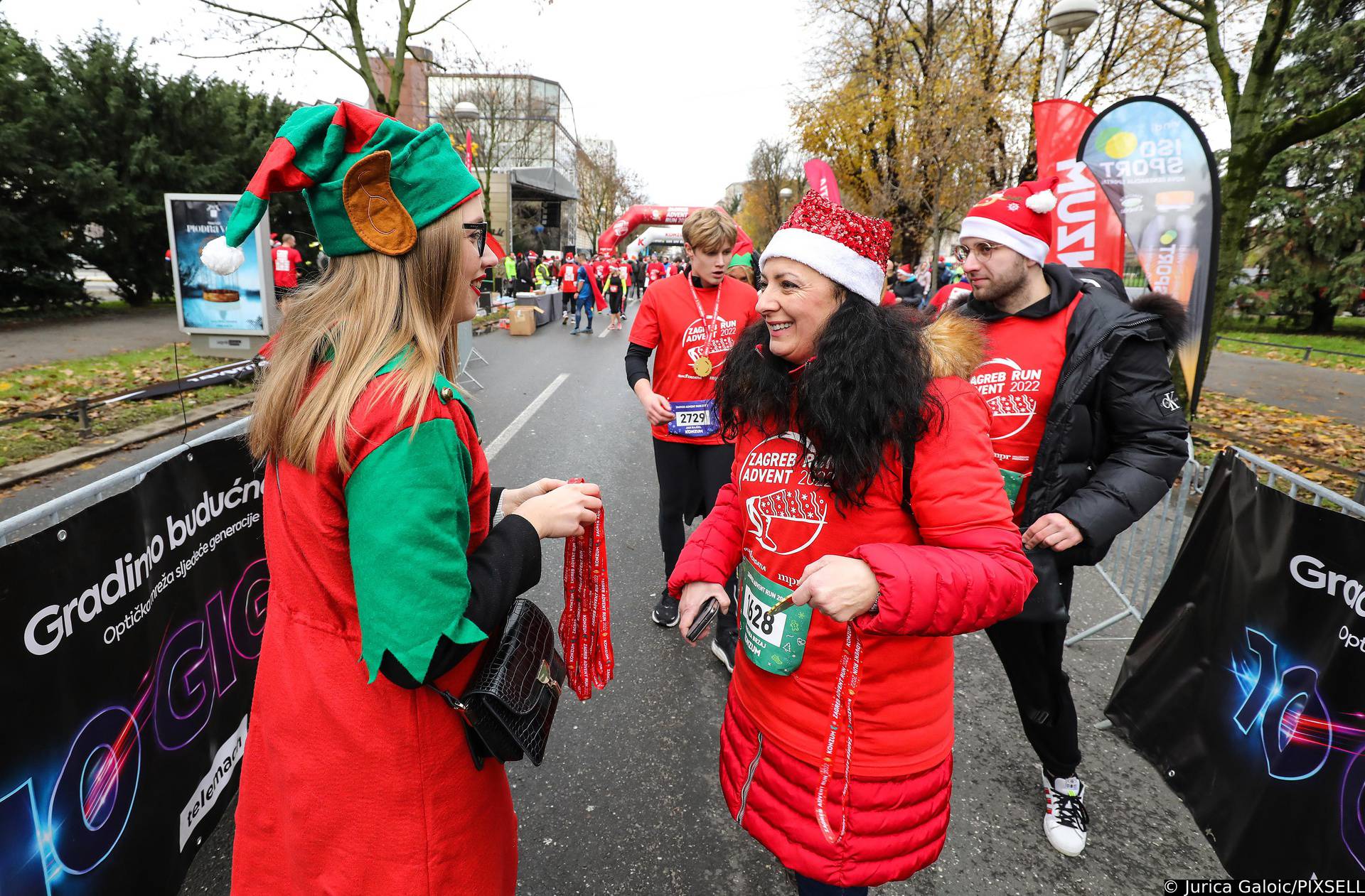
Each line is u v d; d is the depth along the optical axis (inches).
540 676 46.5
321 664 42.3
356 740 42.0
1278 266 876.0
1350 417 358.3
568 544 55.1
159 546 71.3
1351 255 829.8
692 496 134.6
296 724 43.0
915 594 45.4
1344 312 851.4
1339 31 799.1
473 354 461.7
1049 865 84.7
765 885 80.4
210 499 80.7
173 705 74.4
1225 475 90.7
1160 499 76.0
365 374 38.4
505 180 1489.9
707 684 118.2
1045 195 79.4
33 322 548.7
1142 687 100.6
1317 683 71.9
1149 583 145.1
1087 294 82.9
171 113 658.2
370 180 38.9
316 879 44.3
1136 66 613.3
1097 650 135.2
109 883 64.8
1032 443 82.6
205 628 80.3
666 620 136.3
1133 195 217.9
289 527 42.1
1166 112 210.8
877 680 53.9
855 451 48.4
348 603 41.8
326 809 43.0
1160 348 78.0
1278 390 441.7
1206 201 209.9
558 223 2025.1
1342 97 826.8
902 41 740.7
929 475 49.8
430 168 40.7
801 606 53.7
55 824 57.9
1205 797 86.6
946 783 58.6
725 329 126.4
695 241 123.2
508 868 51.6
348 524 40.3
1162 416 76.4
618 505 200.1
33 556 54.4
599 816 89.7
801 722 56.4
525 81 1460.4
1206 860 86.0
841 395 47.8
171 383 320.5
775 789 58.1
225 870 79.7
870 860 56.1
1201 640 90.9
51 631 56.6
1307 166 844.0
